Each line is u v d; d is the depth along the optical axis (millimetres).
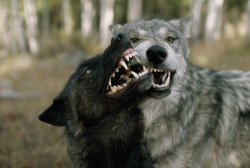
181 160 3592
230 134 3857
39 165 5371
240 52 19906
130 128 2988
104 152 3006
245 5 35281
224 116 3850
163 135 3635
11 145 6273
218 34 30188
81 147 3037
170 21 4625
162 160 3650
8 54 35438
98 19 41250
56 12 42156
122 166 2998
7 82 17094
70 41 32344
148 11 39875
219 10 30156
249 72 4434
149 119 3688
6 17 39969
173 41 3936
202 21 35688
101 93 2844
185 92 3703
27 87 15836
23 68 24047
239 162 3889
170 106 3639
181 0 37125
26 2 33094
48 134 6984
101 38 30172
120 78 2934
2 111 9828
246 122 3961
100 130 2963
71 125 3131
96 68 2920
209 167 3816
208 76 4152
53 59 27094
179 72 3701
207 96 3865
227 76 4301
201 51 23391
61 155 5758
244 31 31250
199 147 3676
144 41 3646
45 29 37469
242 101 4062
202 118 3730
